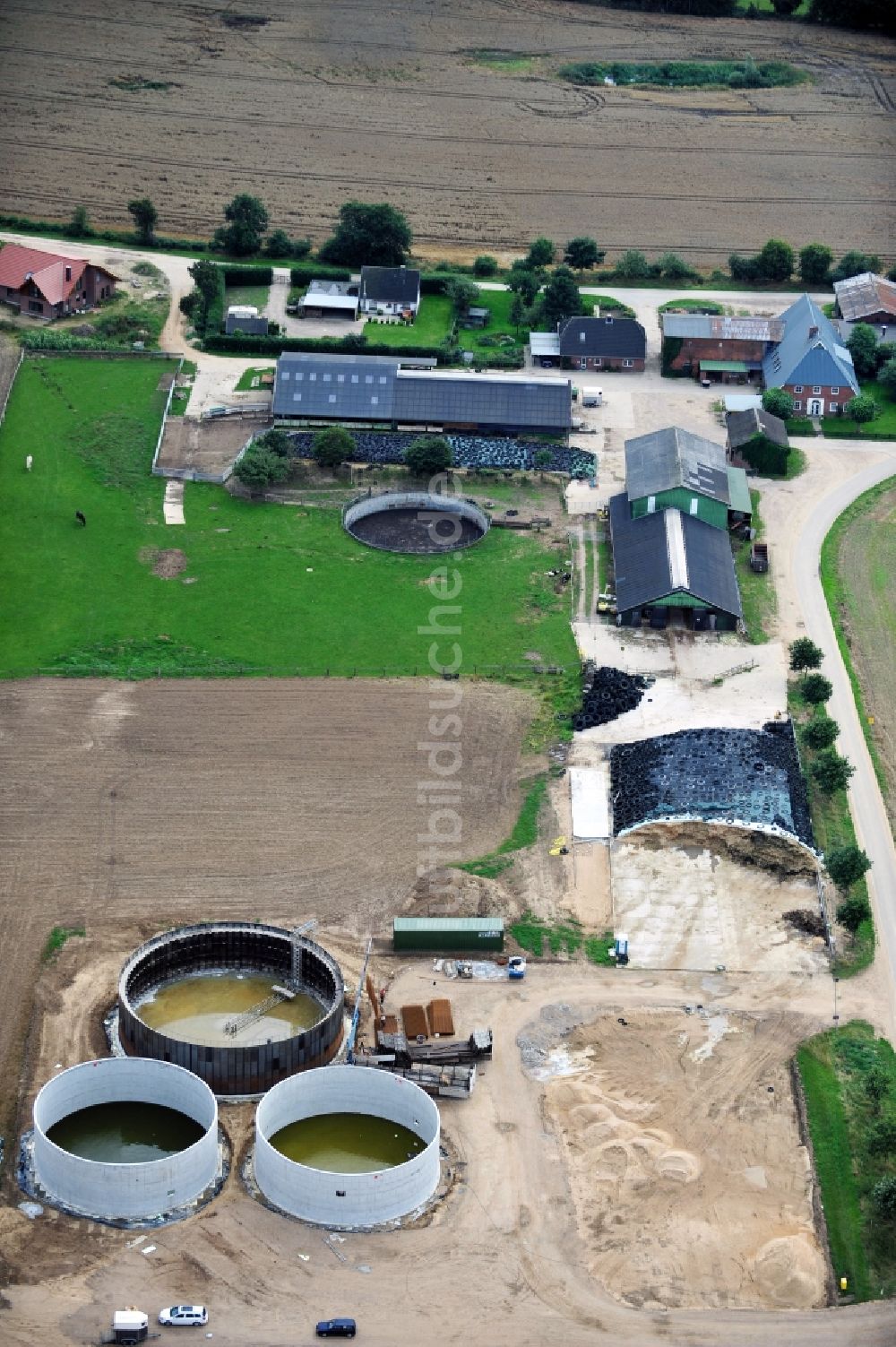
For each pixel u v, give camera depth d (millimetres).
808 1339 145000
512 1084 168250
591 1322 145875
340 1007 168875
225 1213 153875
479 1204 156000
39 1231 151250
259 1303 146000
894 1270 151250
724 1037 174250
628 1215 155500
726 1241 153250
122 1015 170375
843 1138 163375
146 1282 147375
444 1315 145875
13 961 180125
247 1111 164625
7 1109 163125
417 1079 166750
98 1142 160750
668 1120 165000
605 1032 174500
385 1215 153875
